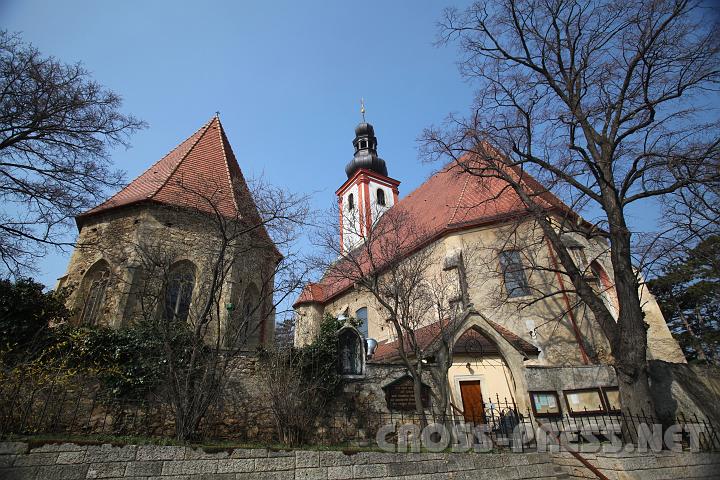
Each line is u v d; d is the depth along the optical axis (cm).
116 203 1498
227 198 1462
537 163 1358
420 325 1778
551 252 1659
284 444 922
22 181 1199
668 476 801
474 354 1471
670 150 1147
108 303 1284
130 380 923
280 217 1241
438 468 777
